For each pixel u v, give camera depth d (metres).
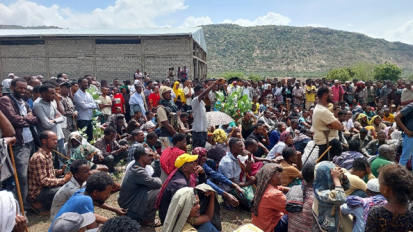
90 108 7.88
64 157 5.66
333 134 5.71
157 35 18.14
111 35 18.23
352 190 3.86
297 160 5.73
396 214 2.57
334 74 37.47
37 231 4.57
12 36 18.25
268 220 3.96
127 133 8.08
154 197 4.75
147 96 13.25
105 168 5.34
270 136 8.27
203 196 3.68
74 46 19.27
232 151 5.49
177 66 19.08
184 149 5.49
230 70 82.75
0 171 3.61
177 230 3.30
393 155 5.21
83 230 2.97
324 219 3.29
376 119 10.09
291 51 96.50
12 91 5.21
